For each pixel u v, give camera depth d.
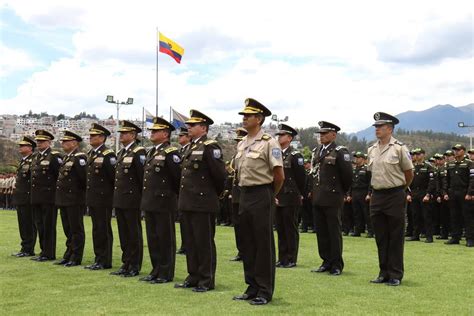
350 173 8.25
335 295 6.50
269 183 6.29
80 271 8.48
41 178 9.65
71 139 9.41
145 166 7.84
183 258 9.95
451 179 12.80
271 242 6.25
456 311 5.65
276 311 5.65
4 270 8.52
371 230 14.30
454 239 12.75
